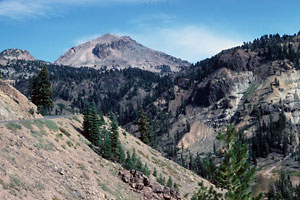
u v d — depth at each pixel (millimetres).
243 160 19094
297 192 106375
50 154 31328
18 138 28984
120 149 51875
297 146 194000
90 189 29734
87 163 38062
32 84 72500
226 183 18938
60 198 22781
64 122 51969
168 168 69812
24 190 19672
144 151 74750
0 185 18219
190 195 56344
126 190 37906
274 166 170375
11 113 43594
